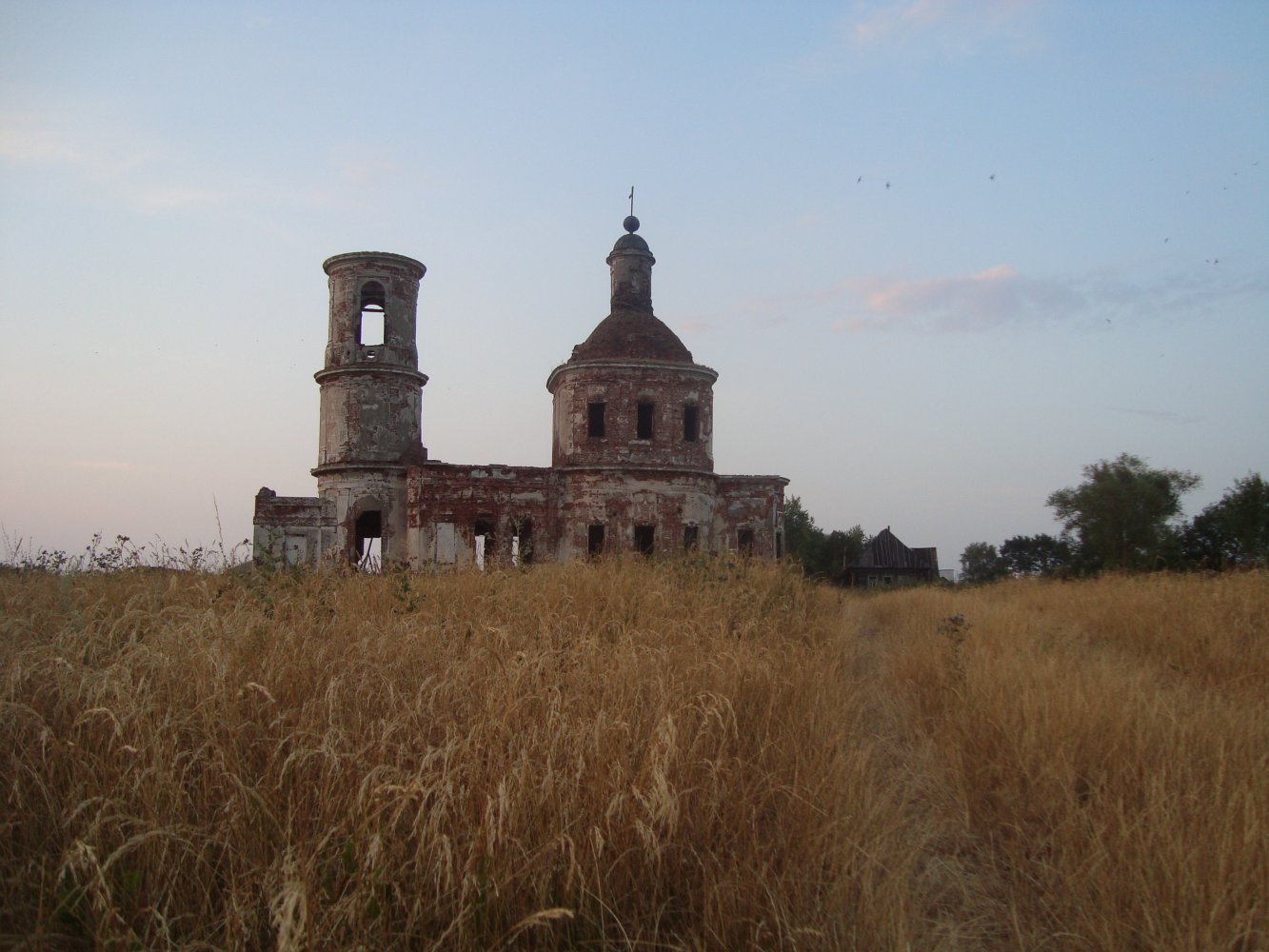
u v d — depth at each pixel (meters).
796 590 14.55
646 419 34.50
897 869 4.38
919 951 3.94
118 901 3.73
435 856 3.79
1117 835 4.70
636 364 33.94
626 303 38.19
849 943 3.73
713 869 4.15
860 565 66.69
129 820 3.86
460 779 4.26
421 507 31.30
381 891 3.62
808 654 9.67
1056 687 7.21
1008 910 4.50
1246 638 10.07
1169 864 4.16
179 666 5.65
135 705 4.84
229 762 4.51
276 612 7.87
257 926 3.57
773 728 6.22
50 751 4.76
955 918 4.42
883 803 5.23
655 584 12.00
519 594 10.10
